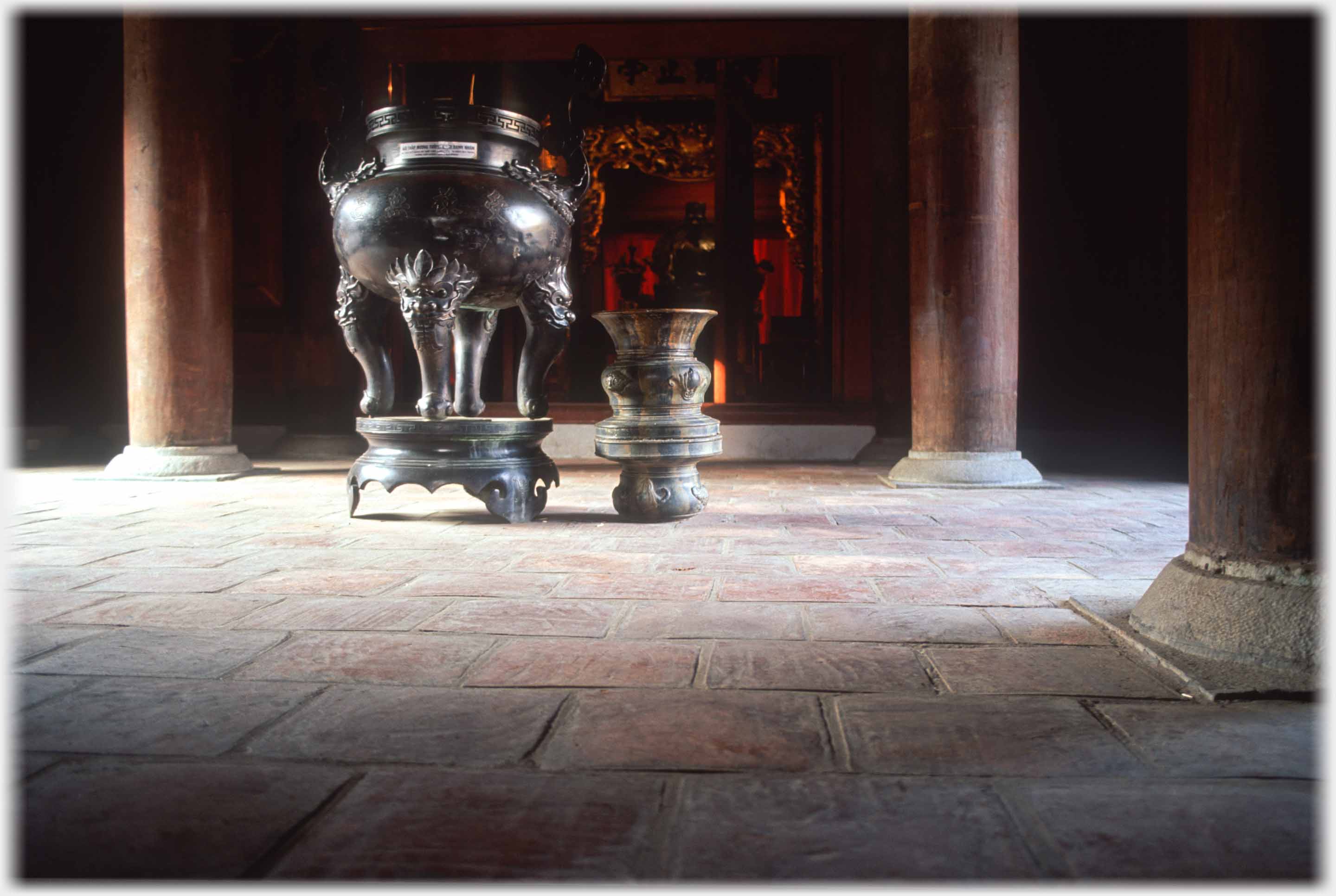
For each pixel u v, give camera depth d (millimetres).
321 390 14469
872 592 4336
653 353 6645
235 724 2566
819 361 16812
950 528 6488
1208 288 3309
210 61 10516
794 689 2887
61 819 1975
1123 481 10172
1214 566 3295
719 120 15383
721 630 3619
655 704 2746
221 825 1953
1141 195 13820
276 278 14758
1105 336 14070
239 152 14703
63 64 14961
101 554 5363
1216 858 1816
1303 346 3025
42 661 3170
